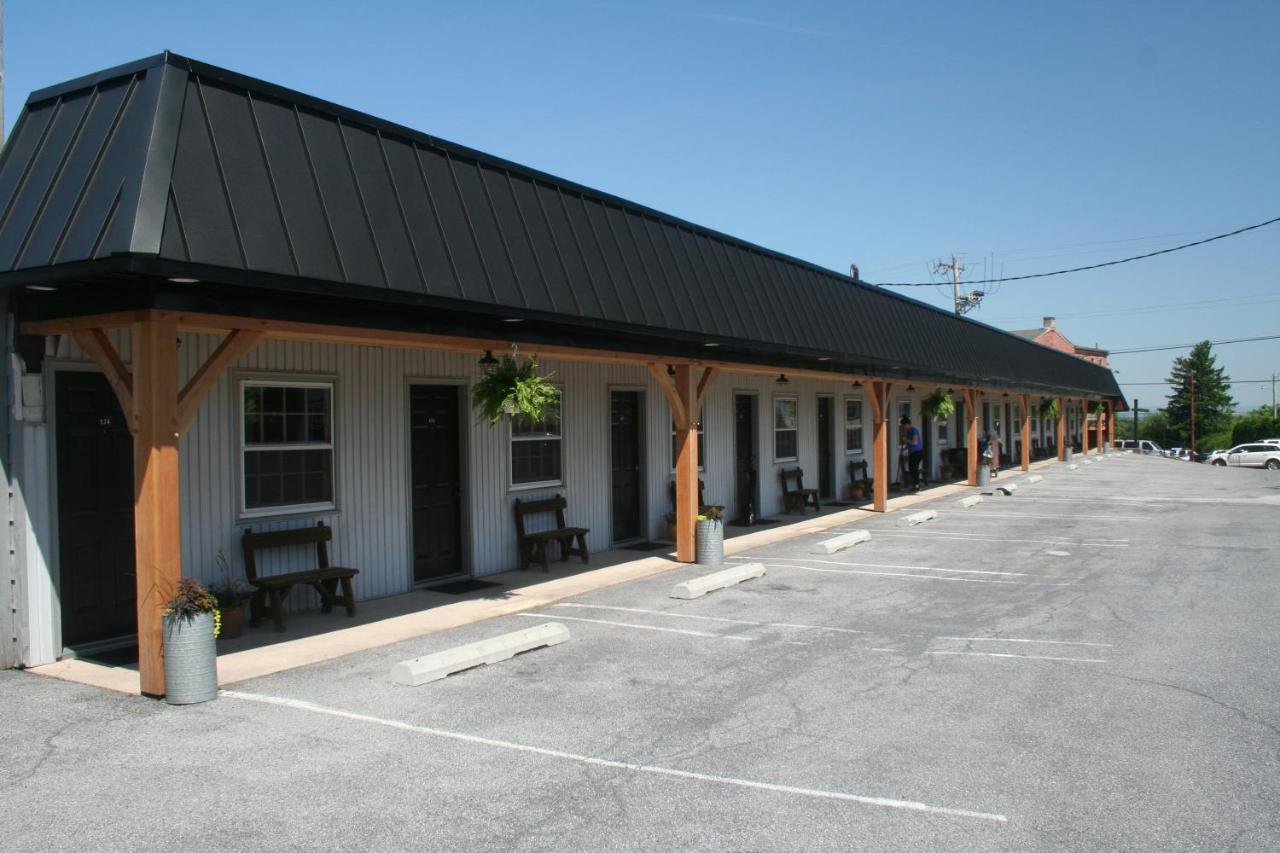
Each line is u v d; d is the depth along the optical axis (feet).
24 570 23.04
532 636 25.25
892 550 45.16
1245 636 26.63
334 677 22.27
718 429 54.39
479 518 36.55
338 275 21.61
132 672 22.68
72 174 20.30
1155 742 17.85
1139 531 52.70
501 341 28.07
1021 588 34.76
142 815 14.47
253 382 28.35
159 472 19.95
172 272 18.08
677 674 22.80
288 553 29.19
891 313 63.52
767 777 16.15
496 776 16.15
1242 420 240.73
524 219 29.32
